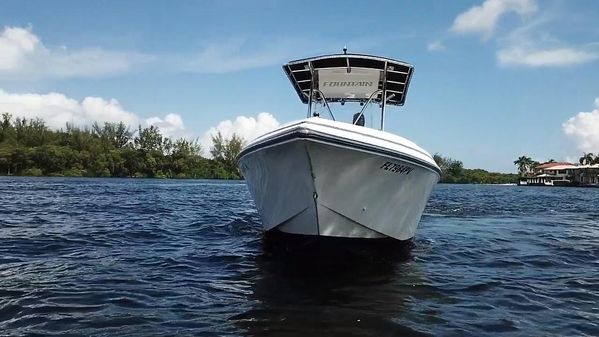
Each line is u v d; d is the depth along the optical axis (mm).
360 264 7336
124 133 91938
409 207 8031
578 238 11367
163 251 8406
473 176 135875
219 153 90500
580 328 4664
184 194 30672
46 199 22391
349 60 8930
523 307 5336
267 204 8273
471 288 6129
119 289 5715
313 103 9602
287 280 6262
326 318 4730
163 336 4176
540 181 122812
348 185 6922
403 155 7039
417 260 7918
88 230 11016
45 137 82625
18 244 8914
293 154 6715
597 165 115812
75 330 4305
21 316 4668
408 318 4812
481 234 11898
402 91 10008
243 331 4316
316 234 7445
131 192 31141
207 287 5867
